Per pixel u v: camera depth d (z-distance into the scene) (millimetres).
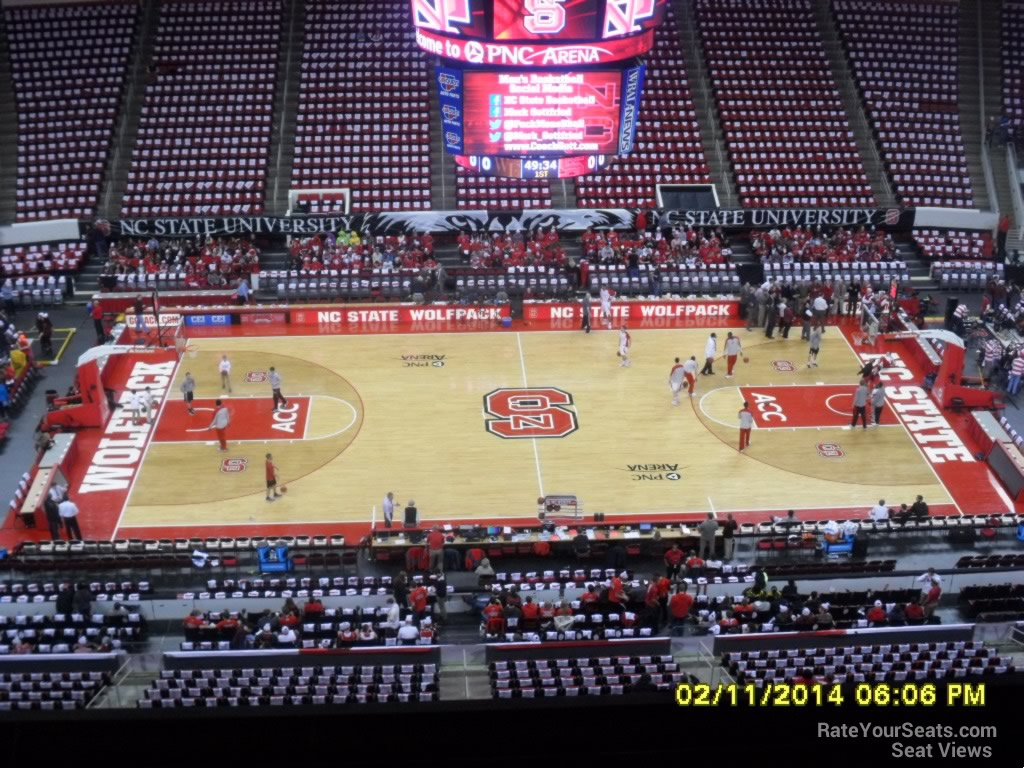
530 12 27625
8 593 26000
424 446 33625
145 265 44219
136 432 34312
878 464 33094
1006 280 46812
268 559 28016
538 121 29344
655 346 40375
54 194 47594
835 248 46719
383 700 20609
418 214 46250
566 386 37281
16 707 20250
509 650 22922
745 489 31672
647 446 33750
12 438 34281
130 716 18234
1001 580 27109
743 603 25656
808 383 37719
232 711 18203
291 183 48562
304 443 33750
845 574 26828
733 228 47531
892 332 41156
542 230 46844
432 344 40469
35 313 43375
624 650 23141
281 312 41875
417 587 25984
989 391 36375
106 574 27891
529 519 30109
